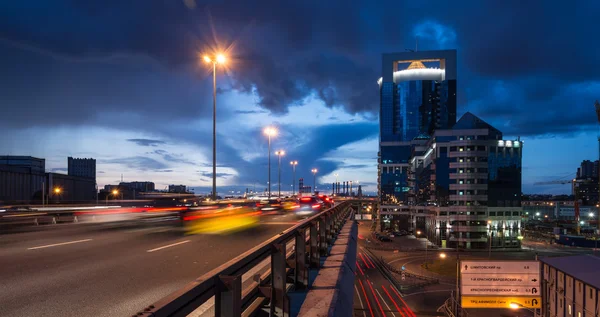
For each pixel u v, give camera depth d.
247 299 3.97
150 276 6.54
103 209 32.16
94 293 5.38
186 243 11.09
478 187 103.88
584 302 37.66
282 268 4.41
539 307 26.16
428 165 123.50
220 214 28.72
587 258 44.28
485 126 106.62
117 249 9.77
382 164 190.62
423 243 115.19
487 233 103.00
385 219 146.38
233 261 3.19
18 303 4.86
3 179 81.62
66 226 17.52
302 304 5.02
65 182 104.88
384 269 79.00
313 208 43.94
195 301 2.51
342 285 6.42
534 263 26.53
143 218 25.00
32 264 7.64
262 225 17.91
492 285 26.83
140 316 1.88
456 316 33.12
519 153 105.38
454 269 78.38
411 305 54.06
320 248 9.07
